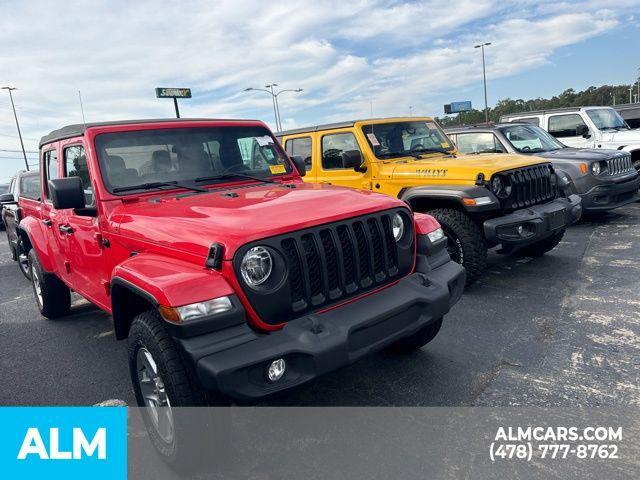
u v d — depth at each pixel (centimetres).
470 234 516
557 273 580
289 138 712
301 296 264
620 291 502
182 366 255
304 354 247
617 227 805
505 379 348
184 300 237
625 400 312
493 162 554
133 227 311
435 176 548
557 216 551
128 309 302
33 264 542
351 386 355
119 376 406
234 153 407
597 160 793
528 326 434
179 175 374
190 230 271
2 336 521
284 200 303
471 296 523
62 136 406
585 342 394
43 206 491
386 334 281
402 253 314
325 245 275
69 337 503
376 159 609
